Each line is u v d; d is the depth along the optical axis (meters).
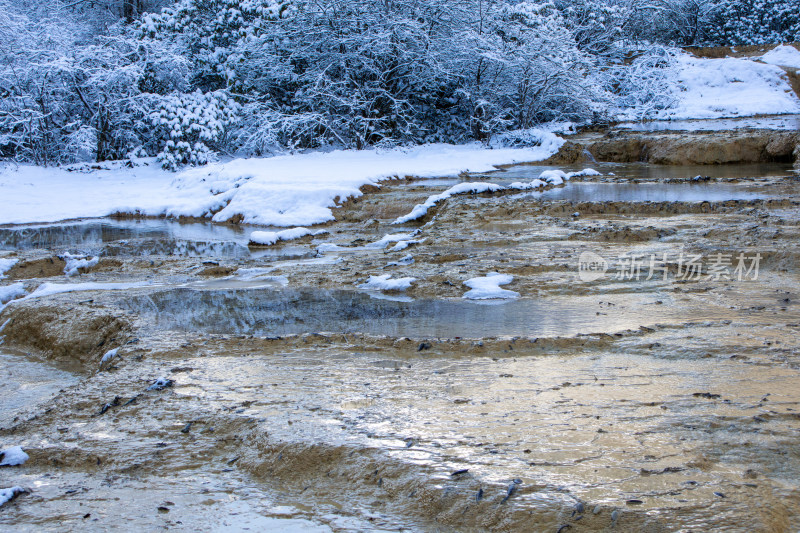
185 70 18.03
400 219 10.33
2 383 4.87
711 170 13.25
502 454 2.89
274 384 3.99
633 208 9.33
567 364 4.15
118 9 24.88
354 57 17.17
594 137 16.53
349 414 3.45
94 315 5.76
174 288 6.76
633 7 22.34
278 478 2.96
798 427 3.03
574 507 2.47
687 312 5.14
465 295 6.00
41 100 16.92
